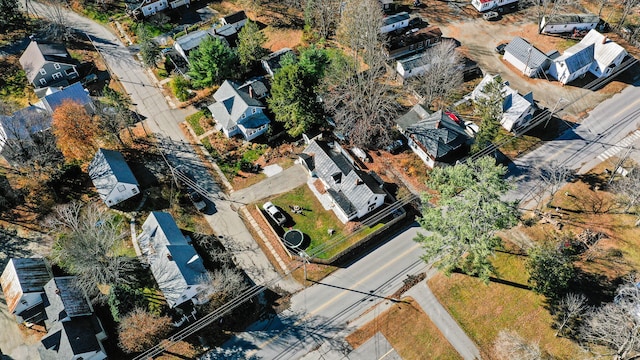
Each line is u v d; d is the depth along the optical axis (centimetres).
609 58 9456
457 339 6344
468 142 8288
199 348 6306
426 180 8062
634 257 7000
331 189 7694
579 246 7188
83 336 6003
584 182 7975
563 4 11181
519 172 8181
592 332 6206
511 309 6575
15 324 6506
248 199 7881
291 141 8712
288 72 7850
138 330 6019
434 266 6812
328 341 6362
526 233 7362
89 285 6397
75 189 7981
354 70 8881
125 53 10538
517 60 9881
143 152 8569
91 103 8981
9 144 7794
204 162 8419
